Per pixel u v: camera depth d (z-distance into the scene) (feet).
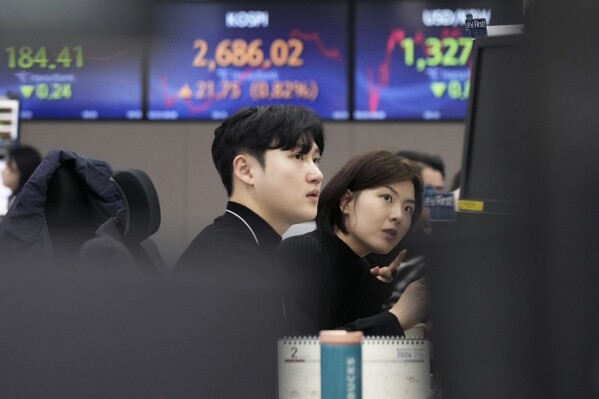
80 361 5.45
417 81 35.01
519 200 6.55
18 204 11.02
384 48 35.01
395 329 8.57
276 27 35.14
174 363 5.62
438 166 21.74
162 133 35.50
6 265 5.61
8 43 35.22
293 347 7.40
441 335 6.66
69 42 35.24
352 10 34.91
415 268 10.01
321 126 9.23
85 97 35.40
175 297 5.67
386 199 9.78
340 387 6.88
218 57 35.32
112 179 9.86
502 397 6.21
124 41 35.29
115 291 5.54
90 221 11.37
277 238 9.23
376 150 10.03
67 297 5.47
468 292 6.57
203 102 35.45
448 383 6.65
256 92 35.35
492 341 6.31
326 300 9.73
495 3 10.27
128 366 5.53
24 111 35.40
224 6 35.17
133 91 35.40
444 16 34.86
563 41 5.68
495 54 8.40
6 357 5.39
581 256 5.74
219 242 8.86
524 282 6.01
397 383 7.57
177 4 35.17
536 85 5.77
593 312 5.74
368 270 10.05
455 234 7.24
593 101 5.64
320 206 9.91
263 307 5.92
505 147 8.20
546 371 5.90
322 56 35.09
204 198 35.53
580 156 5.67
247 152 9.04
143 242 11.66
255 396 5.85
